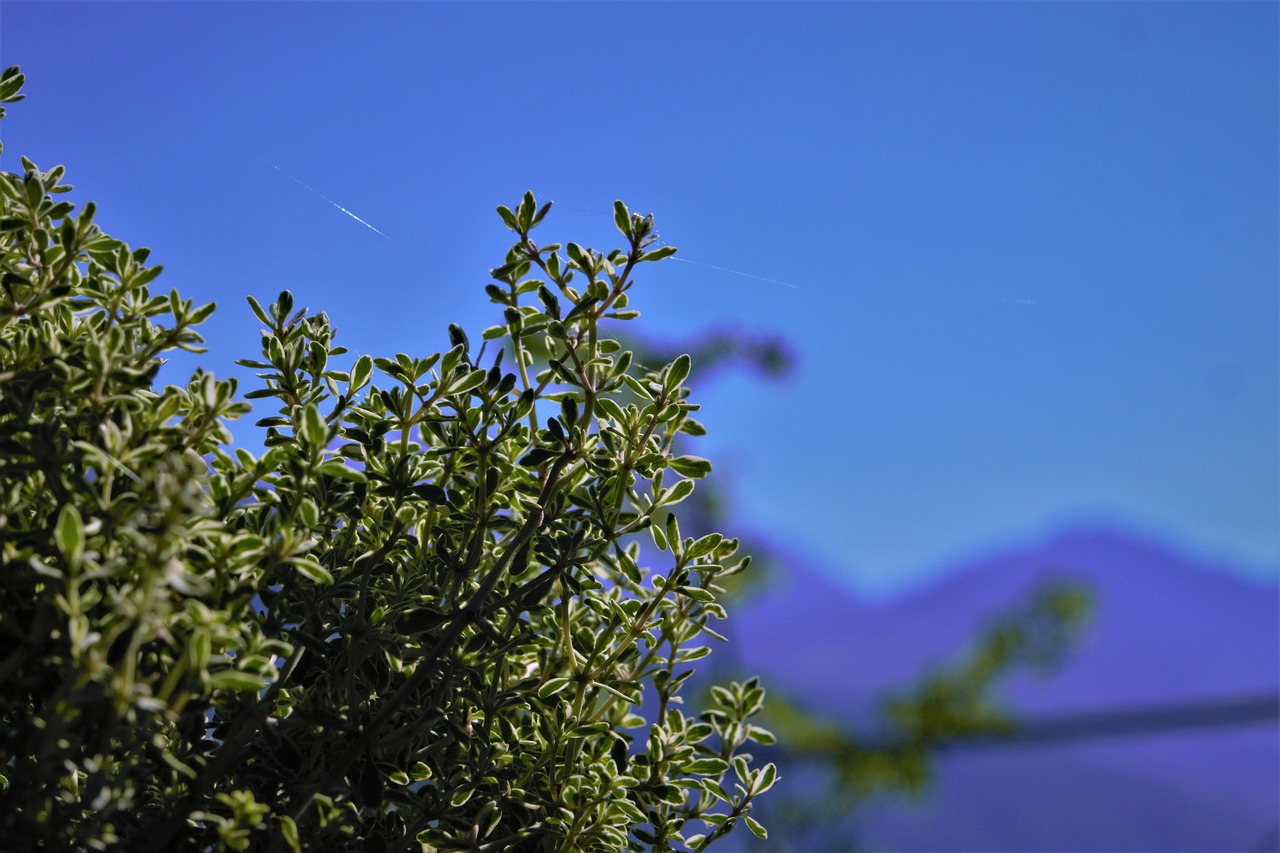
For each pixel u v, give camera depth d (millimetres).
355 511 1246
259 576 1052
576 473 1291
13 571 963
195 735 1091
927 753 7113
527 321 1302
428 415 1300
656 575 1371
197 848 1057
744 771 1422
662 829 1346
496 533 1467
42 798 917
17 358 1130
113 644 968
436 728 1244
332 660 1222
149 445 1018
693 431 1309
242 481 1092
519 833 1221
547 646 1410
